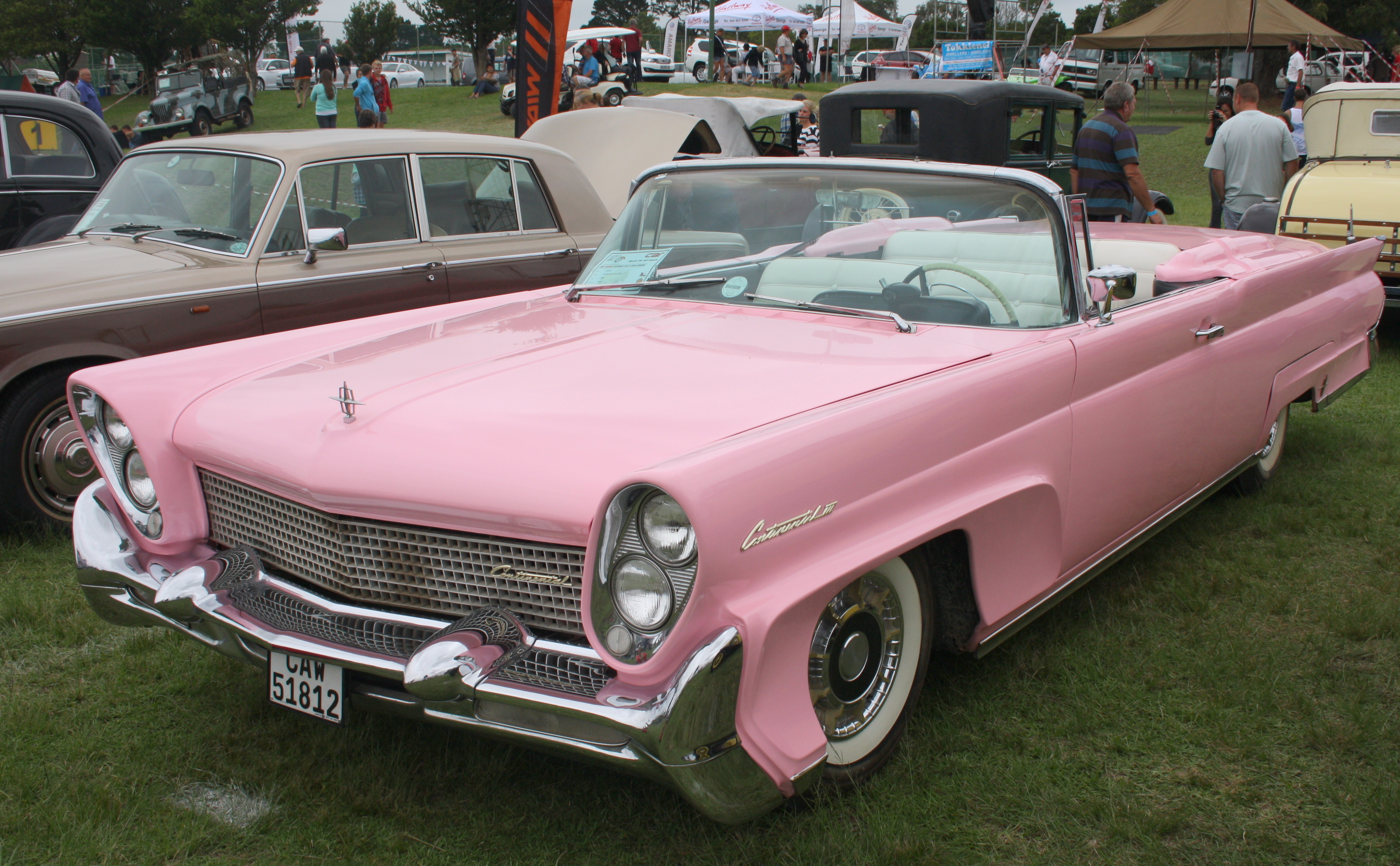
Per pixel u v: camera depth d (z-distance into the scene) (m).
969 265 2.83
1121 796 2.38
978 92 8.72
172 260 4.48
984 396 2.38
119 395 2.58
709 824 2.27
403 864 2.16
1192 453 3.36
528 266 5.47
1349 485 4.51
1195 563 3.70
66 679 2.95
